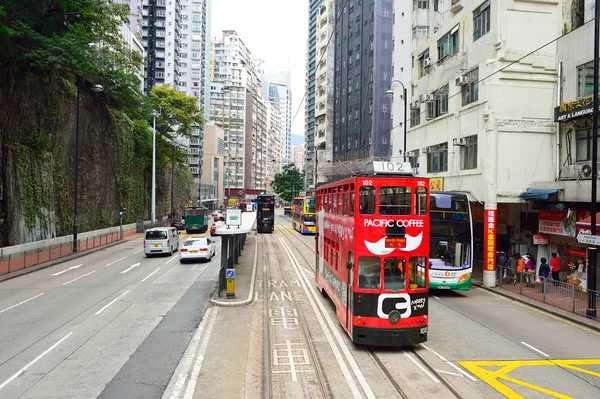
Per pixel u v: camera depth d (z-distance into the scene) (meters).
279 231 54.84
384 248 11.08
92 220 42.56
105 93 45.38
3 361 10.31
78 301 16.77
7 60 29.61
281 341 11.90
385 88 64.12
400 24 50.56
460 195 18.98
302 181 103.62
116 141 48.06
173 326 13.34
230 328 13.13
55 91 35.47
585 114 17.84
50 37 33.41
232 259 16.88
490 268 20.33
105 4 38.81
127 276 22.45
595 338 12.63
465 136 23.28
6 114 29.45
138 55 48.38
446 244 18.64
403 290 10.98
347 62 74.94
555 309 15.75
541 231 20.73
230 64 158.25
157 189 68.44
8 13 29.83
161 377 9.38
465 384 9.10
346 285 12.16
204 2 121.75
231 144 145.00
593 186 14.65
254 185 155.12
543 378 9.54
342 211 13.13
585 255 18.19
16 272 23.11
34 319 14.13
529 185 20.88
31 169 31.17
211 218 75.56
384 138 63.59
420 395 8.56
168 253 30.66
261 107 165.75
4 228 28.44
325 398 8.37
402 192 11.34
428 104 28.44
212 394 8.54
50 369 9.80
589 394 8.75
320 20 90.50
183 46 116.50
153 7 105.31
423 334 11.05
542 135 21.09
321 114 88.38
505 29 20.92
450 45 25.75
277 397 8.45
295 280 21.16
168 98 61.44
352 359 10.59
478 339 12.35
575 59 19.55
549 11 21.19
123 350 11.12
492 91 20.89
